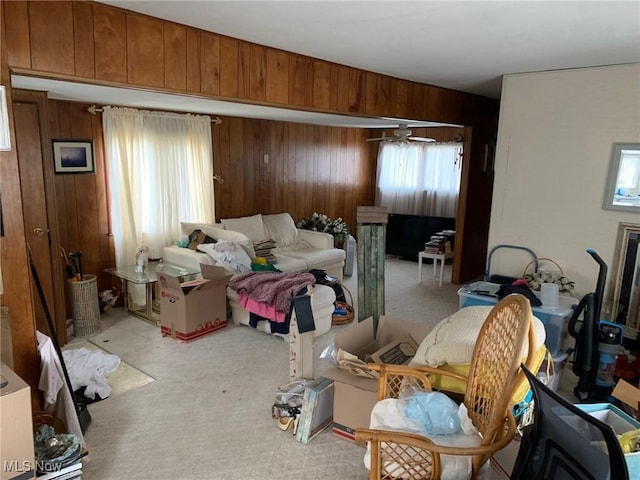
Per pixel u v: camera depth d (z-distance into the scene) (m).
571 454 1.32
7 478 1.77
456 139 6.44
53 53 2.05
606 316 3.59
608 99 3.42
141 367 3.45
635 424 1.80
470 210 5.70
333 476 2.31
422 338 2.80
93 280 4.03
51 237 3.64
